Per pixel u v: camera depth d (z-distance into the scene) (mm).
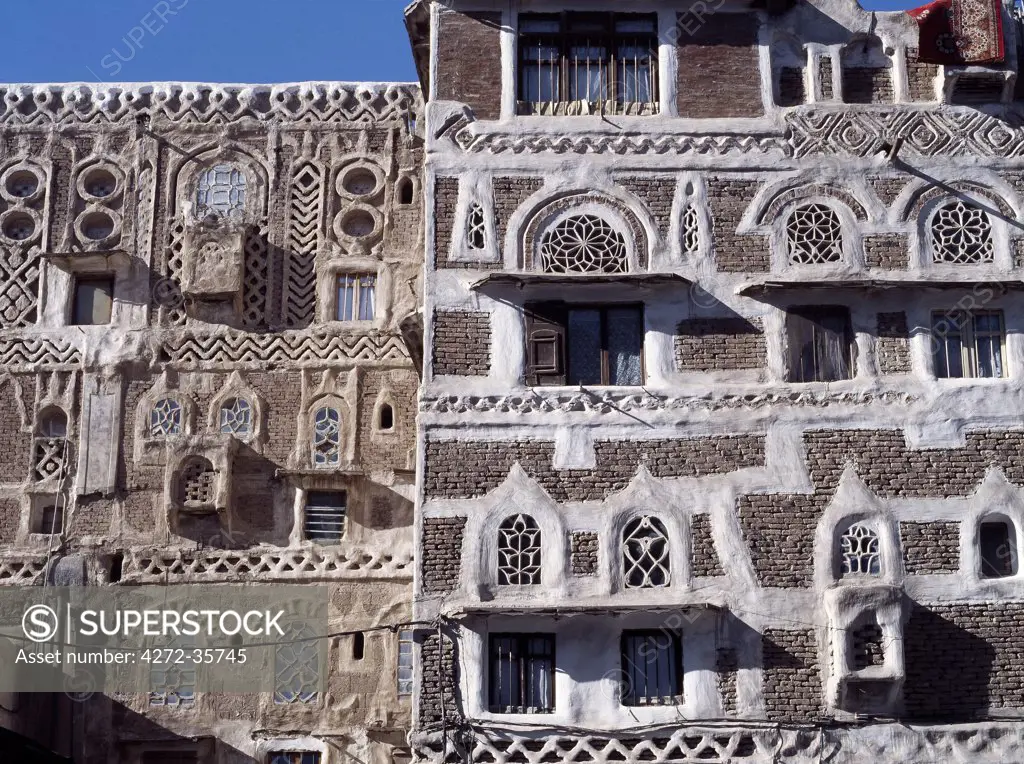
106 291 29375
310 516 27953
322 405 28453
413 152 29844
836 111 26812
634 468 24828
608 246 26047
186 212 29500
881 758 23500
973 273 25953
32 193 29828
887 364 25422
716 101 26875
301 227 29453
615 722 23688
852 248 26062
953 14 27031
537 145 26500
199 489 27750
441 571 24297
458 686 23812
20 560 27656
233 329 28875
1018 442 25000
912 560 24453
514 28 27234
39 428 28484
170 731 26797
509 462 24797
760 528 24547
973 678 23938
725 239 26094
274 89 30234
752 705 23734
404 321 25938
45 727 26828
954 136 26750
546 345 25406
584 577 24297
